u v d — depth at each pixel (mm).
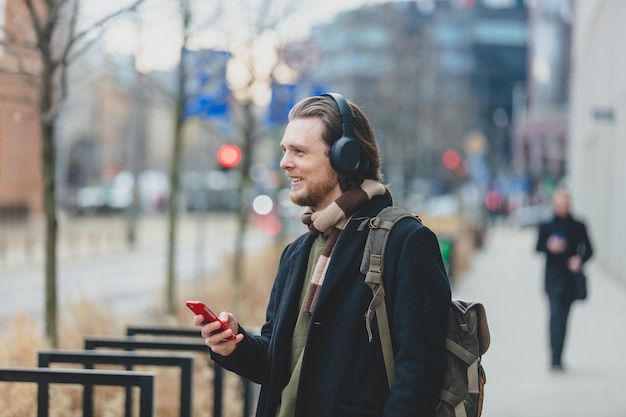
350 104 3707
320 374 3381
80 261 30781
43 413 5094
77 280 24156
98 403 7160
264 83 15953
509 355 13227
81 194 55812
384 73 34719
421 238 3365
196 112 13359
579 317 17844
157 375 7418
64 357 5793
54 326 8602
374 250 3395
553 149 87875
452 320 3408
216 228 53438
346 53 24938
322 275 3482
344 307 3391
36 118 10086
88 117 55000
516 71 110688
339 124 3598
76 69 12562
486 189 72812
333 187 3611
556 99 85625
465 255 28938
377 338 3346
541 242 11797
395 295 3352
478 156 65688
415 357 3252
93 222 51969
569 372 11812
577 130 45969
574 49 49031
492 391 10500
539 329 16219
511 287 24219
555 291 11789
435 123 52438
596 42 33031
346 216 3502
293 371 3486
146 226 53656
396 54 35031
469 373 3367
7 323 13523
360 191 3518
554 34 78188
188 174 66438
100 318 9812
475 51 109438
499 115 107000
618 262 25172
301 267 3600
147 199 66062
